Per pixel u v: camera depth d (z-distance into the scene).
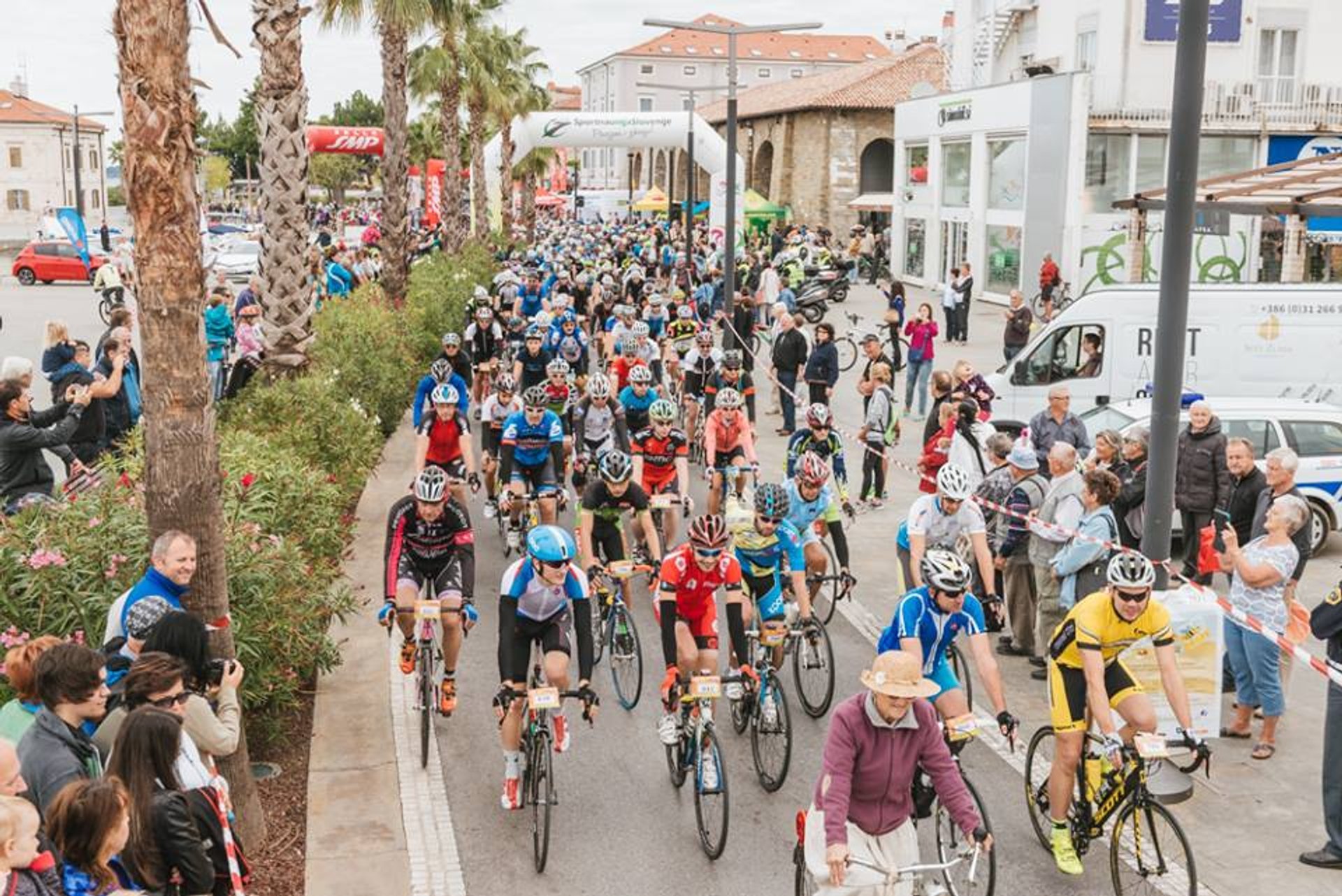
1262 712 9.11
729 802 8.43
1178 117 8.73
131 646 6.09
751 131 67.88
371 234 54.00
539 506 12.28
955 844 7.07
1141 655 8.75
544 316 18.59
